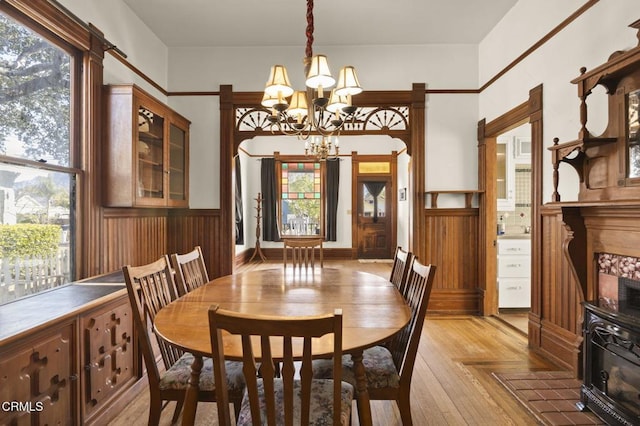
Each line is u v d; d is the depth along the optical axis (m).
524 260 3.92
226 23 3.43
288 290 2.01
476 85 3.92
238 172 6.63
